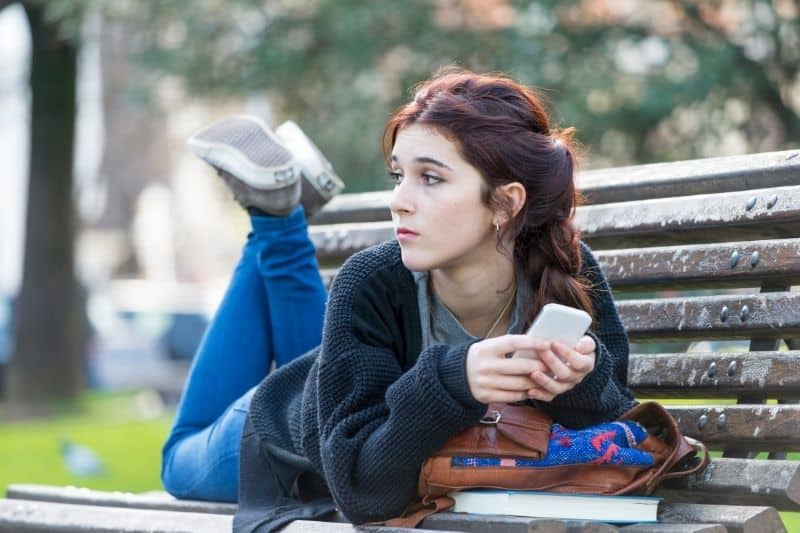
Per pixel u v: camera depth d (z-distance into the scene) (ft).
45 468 43.73
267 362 17.42
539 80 52.16
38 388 83.71
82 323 96.58
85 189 157.17
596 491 12.79
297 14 57.77
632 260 16.10
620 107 52.85
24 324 83.76
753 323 14.79
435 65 54.34
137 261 167.02
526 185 13.24
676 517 13.12
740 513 12.76
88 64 132.26
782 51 54.49
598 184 17.19
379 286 13.64
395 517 13.07
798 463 13.39
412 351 13.66
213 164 16.96
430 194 13.12
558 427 12.97
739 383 14.64
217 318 17.31
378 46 54.85
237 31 58.75
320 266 19.92
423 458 12.64
